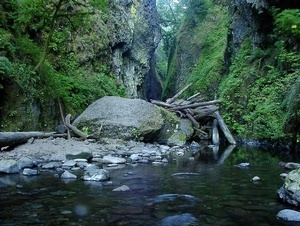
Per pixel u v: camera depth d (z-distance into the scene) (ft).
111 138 36.50
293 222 11.64
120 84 68.49
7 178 19.11
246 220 11.86
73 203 13.96
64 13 44.50
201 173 21.27
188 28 108.27
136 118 38.14
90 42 58.44
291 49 42.70
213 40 93.81
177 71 107.45
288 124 34.88
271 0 44.21
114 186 17.19
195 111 50.93
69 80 45.91
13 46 38.22
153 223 11.50
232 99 52.47
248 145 42.50
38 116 37.01
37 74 39.91
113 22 70.69
